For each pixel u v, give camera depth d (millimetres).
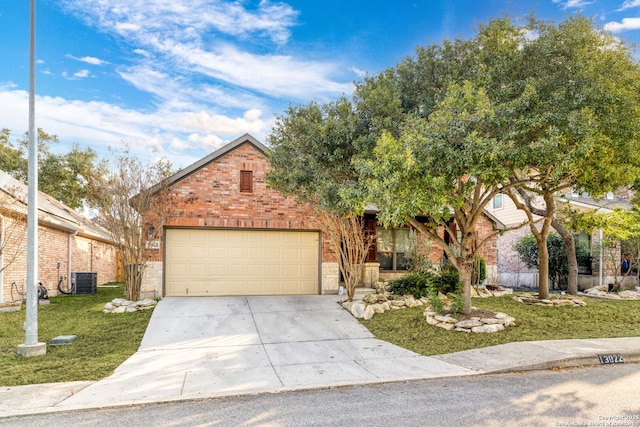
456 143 7820
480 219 17578
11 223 12508
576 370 7180
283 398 5867
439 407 5410
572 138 7727
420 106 10211
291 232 14656
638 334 9383
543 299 12820
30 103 8211
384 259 16547
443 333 9586
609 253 18203
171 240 13742
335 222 12594
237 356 8133
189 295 13766
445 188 8078
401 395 5930
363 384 6477
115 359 7855
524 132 7711
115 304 12188
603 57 8281
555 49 8430
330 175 10734
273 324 10680
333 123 10141
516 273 22344
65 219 17406
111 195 12422
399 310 11812
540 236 12906
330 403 5629
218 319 11055
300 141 10828
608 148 8281
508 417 5039
